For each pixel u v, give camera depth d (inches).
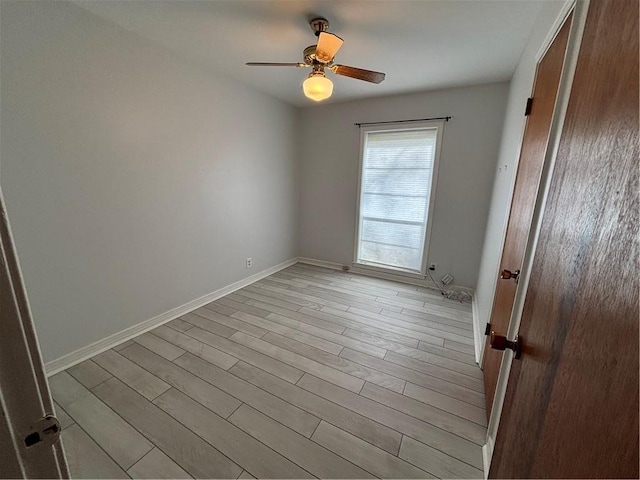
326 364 78.0
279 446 54.2
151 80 85.0
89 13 69.5
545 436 20.1
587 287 16.7
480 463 51.4
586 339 16.1
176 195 98.0
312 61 73.7
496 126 112.9
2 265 12.7
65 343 74.6
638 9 14.1
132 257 87.4
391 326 99.1
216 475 48.9
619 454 11.9
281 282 140.3
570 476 15.8
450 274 132.0
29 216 65.5
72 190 71.7
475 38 77.0
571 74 31.4
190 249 106.0
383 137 137.7
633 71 14.0
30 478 14.7
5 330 13.1
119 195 81.7
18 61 60.1
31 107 62.9
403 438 56.2
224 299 119.3
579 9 30.7
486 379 68.2
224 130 112.1
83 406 62.6
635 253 12.2
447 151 123.3
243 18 70.6
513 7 63.1
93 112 73.4
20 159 62.7
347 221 154.3
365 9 65.9
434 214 130.9
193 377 72.0
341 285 137.4
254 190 132.3
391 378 73.0
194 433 56.6
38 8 61.7
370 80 77.9
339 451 53.4
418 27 72.7
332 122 147.4
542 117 48.4
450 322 102.7
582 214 18.9
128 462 50.8
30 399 14.2
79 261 75.2
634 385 11.4
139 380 70.6
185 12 68.7
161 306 98.2
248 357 80.4
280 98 137.5
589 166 18.8
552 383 20.3
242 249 131.0
